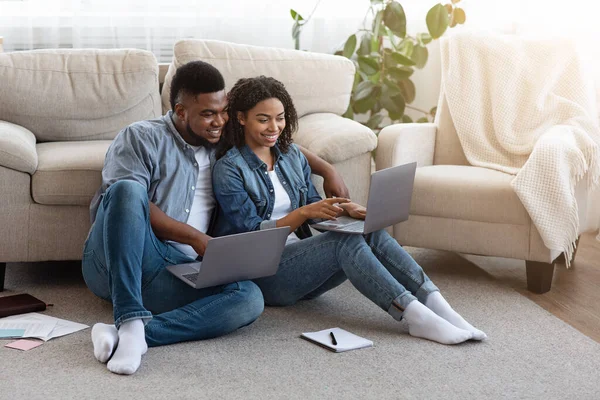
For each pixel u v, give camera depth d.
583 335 2.35
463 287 2.78
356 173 2.85
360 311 2.47
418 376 2.01
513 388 1.97
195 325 2.15
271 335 2.25
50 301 2.51
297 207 2.47
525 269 3.05
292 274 2.36
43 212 2.57
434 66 4.28
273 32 4.06
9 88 2.88
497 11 4.05
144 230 2.06
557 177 2.67
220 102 2.29
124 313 2.01
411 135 3.09
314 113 3.24
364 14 4.14
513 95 3.13
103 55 3.05
